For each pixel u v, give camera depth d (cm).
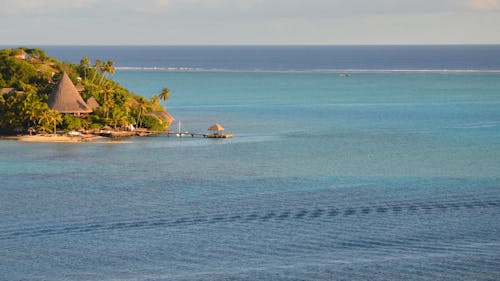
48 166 13875
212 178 12756
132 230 9388
